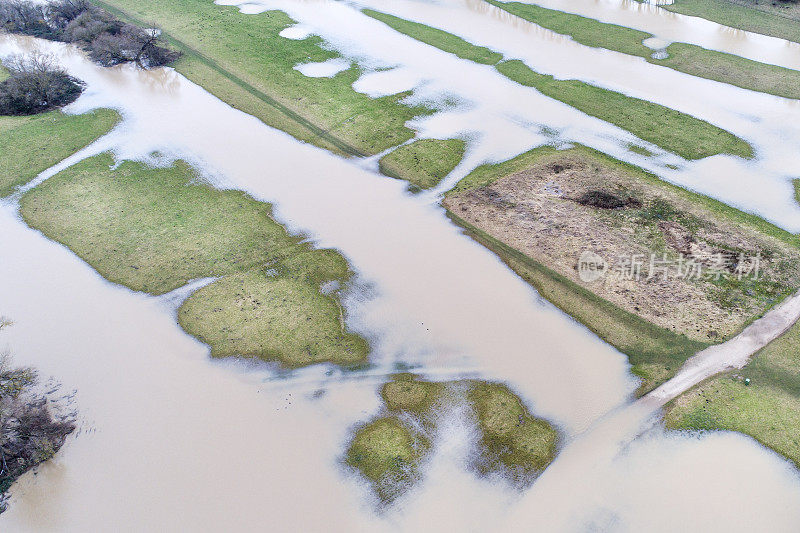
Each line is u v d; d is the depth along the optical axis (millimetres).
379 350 27344
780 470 22047
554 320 28188
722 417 23766
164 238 33938
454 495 21922
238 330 28422
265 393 25781
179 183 38219
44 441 23906
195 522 21578
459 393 25406
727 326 27219
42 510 22219
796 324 27047
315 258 32188
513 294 29594
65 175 39531
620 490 21797
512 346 27172
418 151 40000
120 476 23109
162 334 28500
